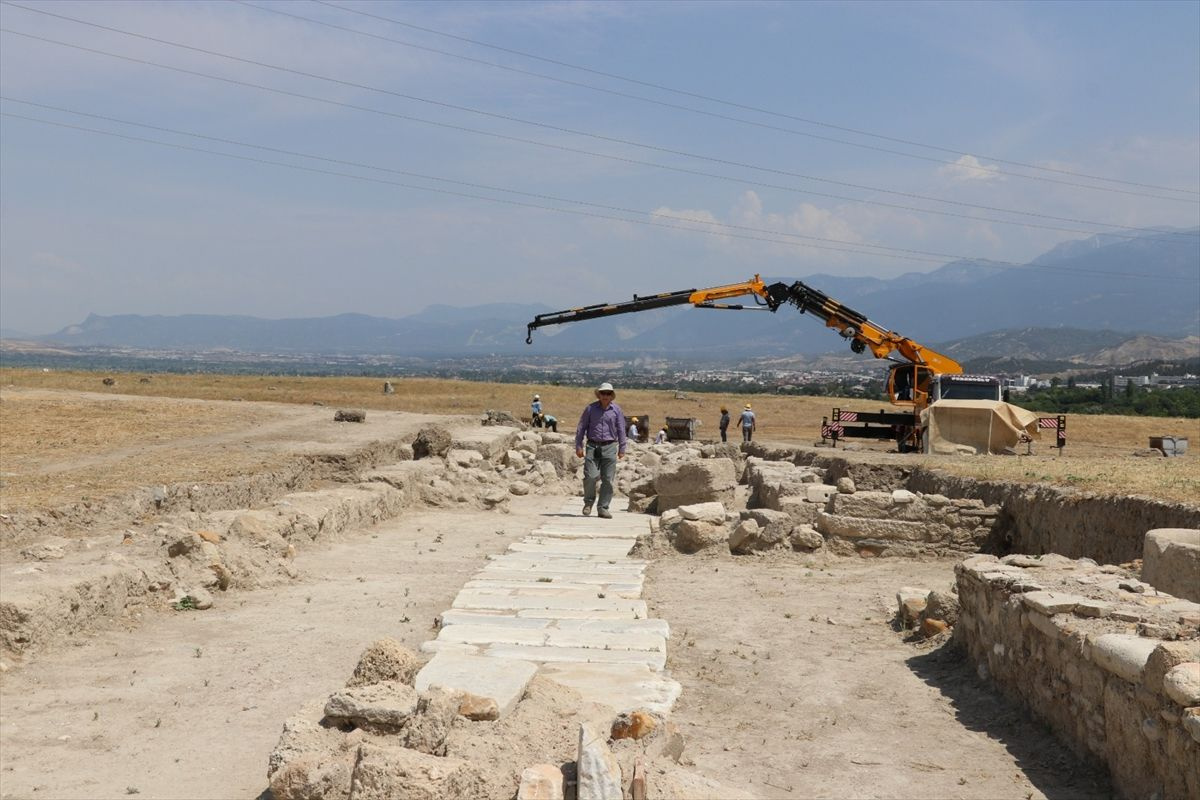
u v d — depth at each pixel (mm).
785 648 9562
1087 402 74812
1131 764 6012
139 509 16406
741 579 13008
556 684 6812
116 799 6027
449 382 71438
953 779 6410
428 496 21047
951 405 29906
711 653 9344
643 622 9664
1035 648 7531
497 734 5688
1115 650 6270
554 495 24594
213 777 6383
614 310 35594
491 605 10594
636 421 43812
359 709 5988
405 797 4992
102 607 9875
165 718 7457
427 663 7309
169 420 34344
